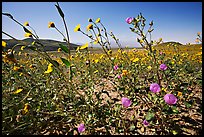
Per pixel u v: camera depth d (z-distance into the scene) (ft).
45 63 15.58
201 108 8.50
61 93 10.46
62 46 7.33
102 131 7.53
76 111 8.56
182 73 14.34
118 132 7.29
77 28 9.30
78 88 11.93
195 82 11.43
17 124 7.64
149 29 8.90
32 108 8.40
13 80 10.88
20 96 9.23
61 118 8.60
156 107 8.04
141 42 9.34
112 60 10.37
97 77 14.32
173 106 7.00
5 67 10.71
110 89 12.07
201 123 7.66
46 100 9.30
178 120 7.98
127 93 8.73
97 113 8.16
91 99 9.01
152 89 6.81
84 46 10.23
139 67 14.37
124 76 9.41
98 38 10.00
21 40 6.95
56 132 7.68
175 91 8.96
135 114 8.46
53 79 11.12
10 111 7.94
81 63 16.10
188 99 9.57
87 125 7.64
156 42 13.98
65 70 15.62
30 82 10.91
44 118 8.36
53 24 7.58
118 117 7.86
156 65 9.04
